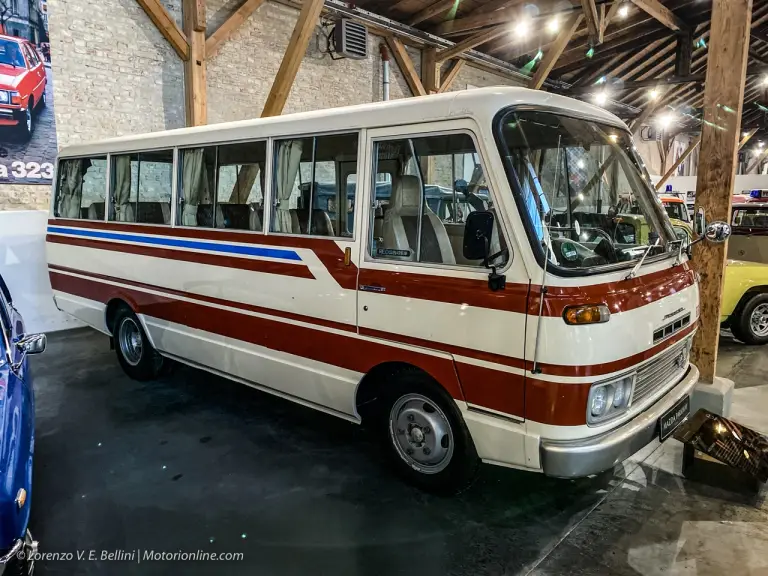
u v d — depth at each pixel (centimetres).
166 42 791
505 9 1034
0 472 221
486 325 269
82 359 597
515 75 1394
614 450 258
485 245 256
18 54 653
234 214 397
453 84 1266
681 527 295
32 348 317
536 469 263
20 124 665
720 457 325
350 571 262
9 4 640
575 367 247
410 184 301
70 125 712
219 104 857
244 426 426
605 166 327
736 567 263
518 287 258
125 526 298
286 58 775
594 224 314
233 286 396
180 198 437
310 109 984
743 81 379
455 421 297
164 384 519
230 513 310
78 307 561
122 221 494
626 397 269
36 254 682
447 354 286
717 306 405
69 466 363
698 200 402
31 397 314
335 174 335
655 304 283
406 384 316
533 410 257
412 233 301
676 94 1688
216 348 420
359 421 343
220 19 848
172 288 447
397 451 335
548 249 258
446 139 285
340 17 971
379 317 312
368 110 314
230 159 397
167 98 800
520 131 278
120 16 742
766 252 824
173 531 294
